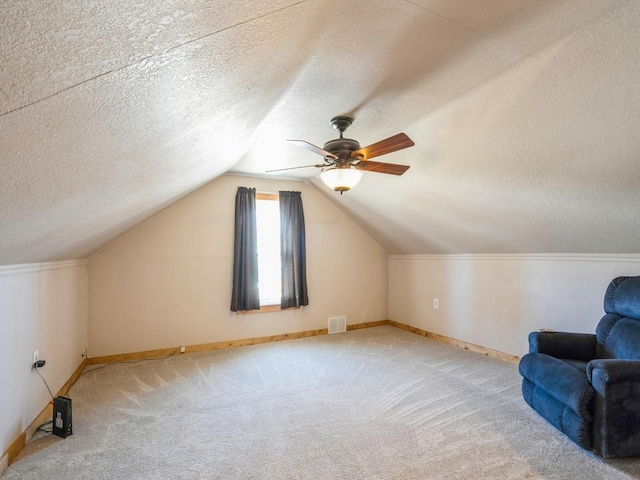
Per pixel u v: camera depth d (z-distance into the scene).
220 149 2.36
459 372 3.33
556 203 2.55
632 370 1.90
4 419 1.86
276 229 4.66
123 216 2.60
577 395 1.97
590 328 3.01
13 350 1.97
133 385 3.02
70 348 3.02
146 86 0.89
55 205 1.41
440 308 4.57
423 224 4.00
